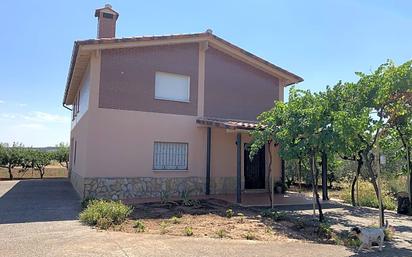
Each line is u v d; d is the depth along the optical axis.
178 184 13.91
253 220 9.37
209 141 14.40
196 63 14.81
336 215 10.62
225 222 9.02
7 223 8.23
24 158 24.00
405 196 11.43
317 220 9.54
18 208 10.40
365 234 6.78
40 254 5.73
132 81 13.22
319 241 7.40
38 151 26.03
